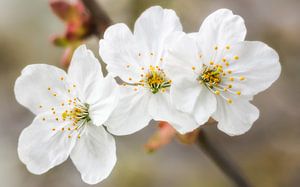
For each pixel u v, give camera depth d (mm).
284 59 267
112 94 153
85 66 158
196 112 153
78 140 160
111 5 261
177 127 152
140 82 156
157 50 156
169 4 262
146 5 259
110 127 154
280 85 267
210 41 156
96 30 185
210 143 173
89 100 158
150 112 154
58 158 162
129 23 260
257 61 156
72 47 185
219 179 261
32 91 163
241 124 155
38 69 163
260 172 261
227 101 156
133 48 156
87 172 158
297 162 259
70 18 184
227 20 155
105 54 154
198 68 155
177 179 265
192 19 266
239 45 155
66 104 162
